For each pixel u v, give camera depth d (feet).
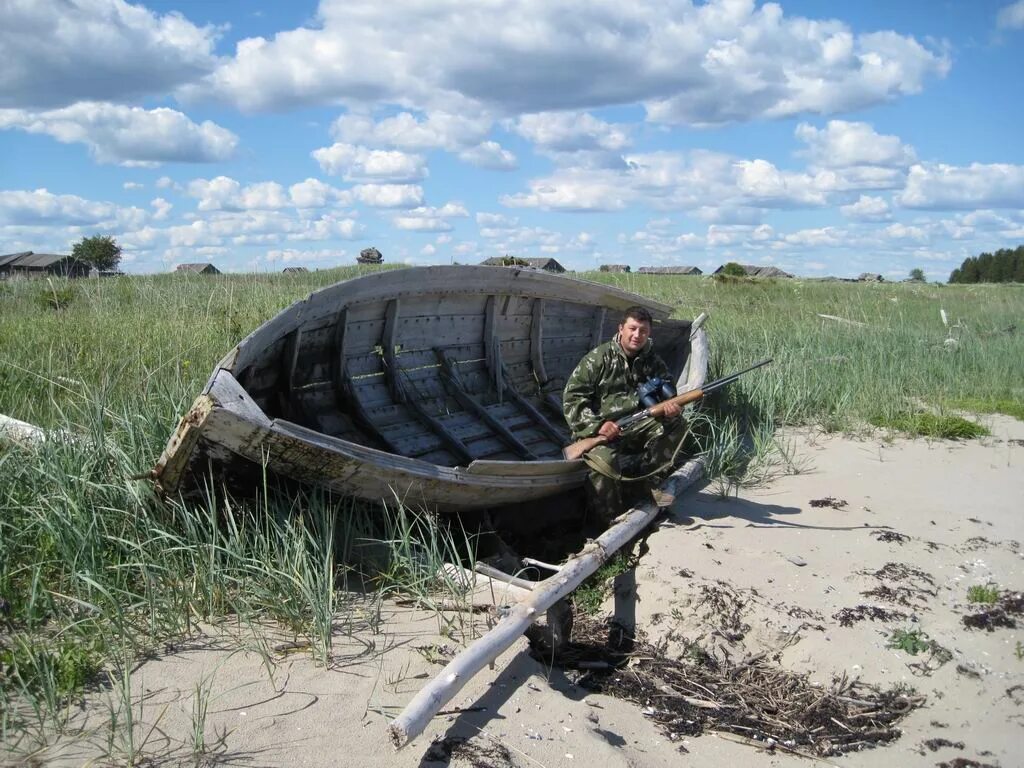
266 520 14.98
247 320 30.53
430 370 21.97
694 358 26.58
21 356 24.75
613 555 17.31
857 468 23.53
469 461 19.49
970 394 33.86
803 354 34.45
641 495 18.93
